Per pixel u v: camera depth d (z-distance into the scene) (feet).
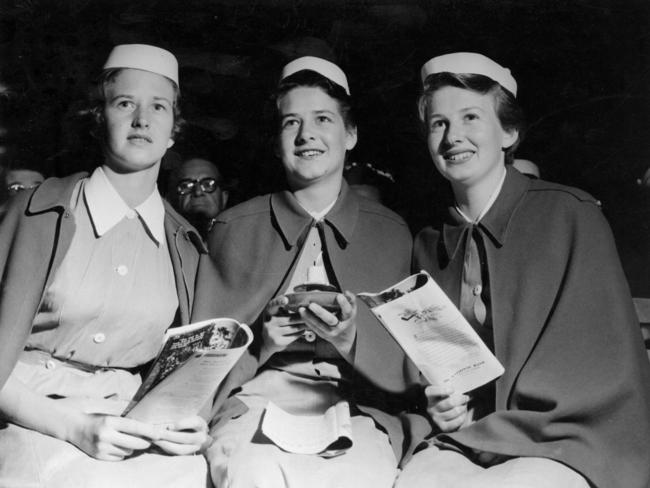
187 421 4.01
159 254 4.63
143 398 3.89
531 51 6.42
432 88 4.78
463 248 4.73
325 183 4.95
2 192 6.48
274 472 3.93
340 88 4.99
